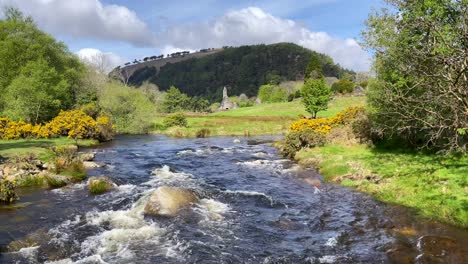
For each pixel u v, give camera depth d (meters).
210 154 34.06
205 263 10.70
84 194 18.34
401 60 18.12
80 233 13.02
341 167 22.61
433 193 16.03
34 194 18.27
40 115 44.88
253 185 20.89
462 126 15.30
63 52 60.31
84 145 39.31
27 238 12.40
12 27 52.47
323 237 12.78
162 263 10.66
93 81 63.69
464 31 13.85
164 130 61.66
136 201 16.95
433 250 11.10
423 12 16.38
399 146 26.66
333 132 32.28
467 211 13.67
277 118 76.06
